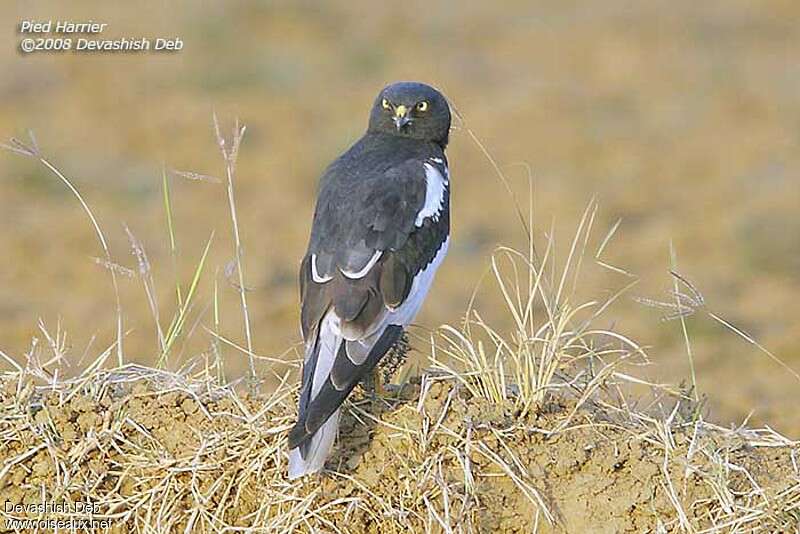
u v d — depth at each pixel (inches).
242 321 636.7
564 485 356.8
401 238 374.6
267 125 1035.3
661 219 827.4
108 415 367.9
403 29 1333.7
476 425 361.1
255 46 1253.7
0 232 796.6
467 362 378.9
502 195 877.2
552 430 362.0
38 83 1114.1
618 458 359.6
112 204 860.0
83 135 994.1
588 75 1185.4
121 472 362.0
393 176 390.6
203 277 706.8
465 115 1056.8
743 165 946.7
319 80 1162.6
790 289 706.8
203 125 1028.5
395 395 373.4
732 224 804.6
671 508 353.4
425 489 351.6
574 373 396.8
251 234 800.3
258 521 354.0
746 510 350.0
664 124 1045.2
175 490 359.3
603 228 810.2
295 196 882.1
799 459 366.3
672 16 1378.0
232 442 361.7
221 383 385.7
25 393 370.0
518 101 1099.3
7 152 940.0
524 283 689.6
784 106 1088.8
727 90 1135.0
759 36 1311.5
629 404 383.9
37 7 1321.4
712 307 671.8
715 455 359.3
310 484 354.9
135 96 1097.4
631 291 692.1
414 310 374.9
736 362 588.4
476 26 1349.7
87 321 644.1
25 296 690.2
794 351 602.2
